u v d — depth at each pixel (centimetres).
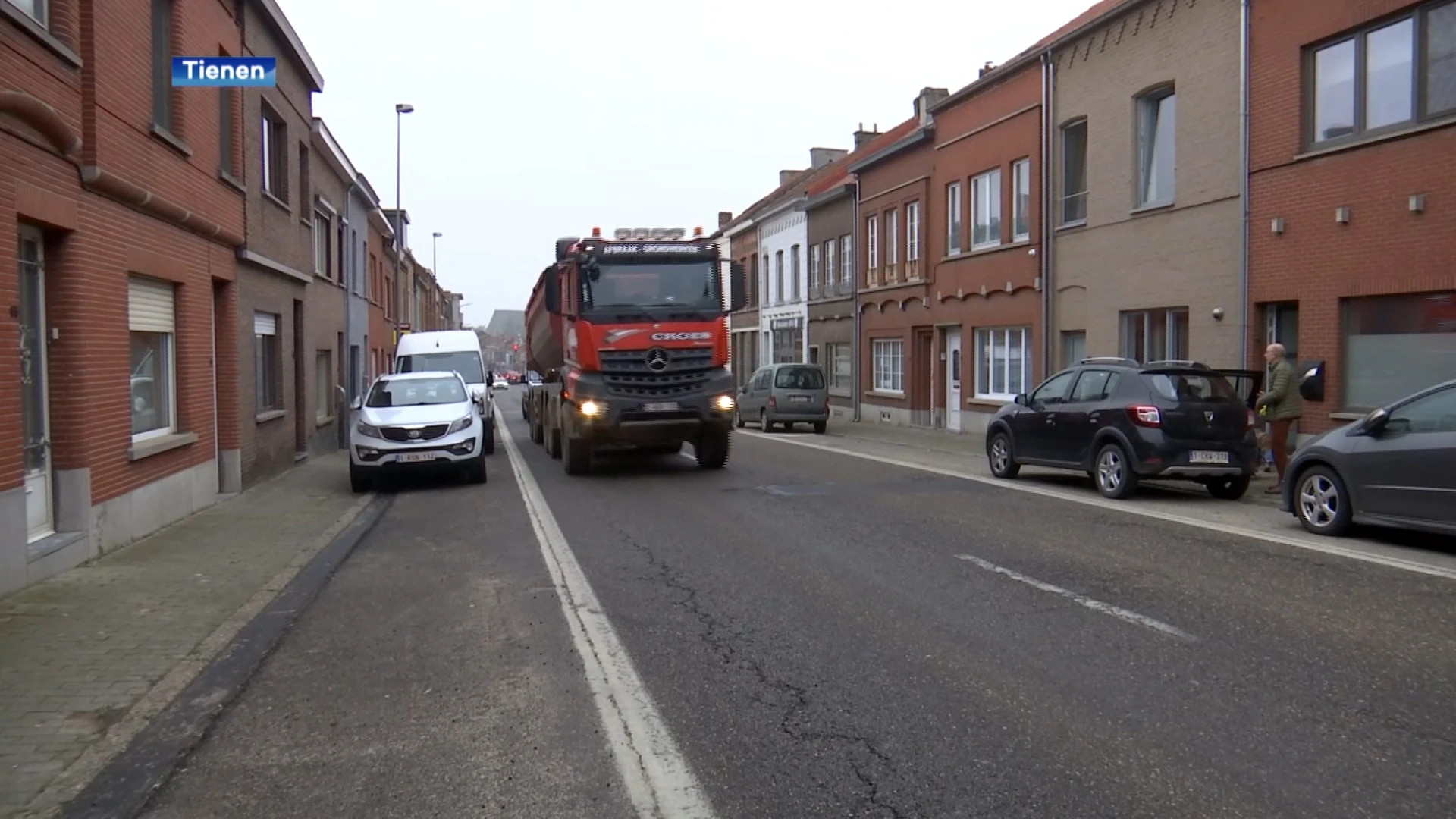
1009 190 2264
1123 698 537
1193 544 962
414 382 1683
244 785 459
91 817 429
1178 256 1714
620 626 714
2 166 795
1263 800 411
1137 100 1823
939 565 884
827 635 673
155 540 1095
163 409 1240
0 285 794
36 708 561
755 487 1468
